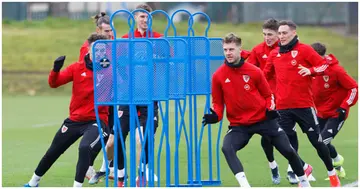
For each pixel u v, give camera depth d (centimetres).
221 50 2706
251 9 12138
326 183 2781
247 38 10450
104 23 2880
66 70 2512
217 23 11588
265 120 2408
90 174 2800
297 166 2434
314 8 11662
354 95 2842
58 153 2584
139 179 2402
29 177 2967
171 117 5303
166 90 2344
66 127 2539
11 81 8588
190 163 2673
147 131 2339
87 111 2506
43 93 8288
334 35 10625
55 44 10006
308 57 2650
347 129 4709
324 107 2923
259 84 2394
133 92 2284
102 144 2333
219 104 2430
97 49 2298
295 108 2677
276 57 2711
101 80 2306
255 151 3653
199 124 4906
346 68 9331
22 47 9775
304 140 4094
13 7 12131
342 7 11506
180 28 10662
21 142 4122
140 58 2278
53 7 12244
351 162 3334
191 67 2656
